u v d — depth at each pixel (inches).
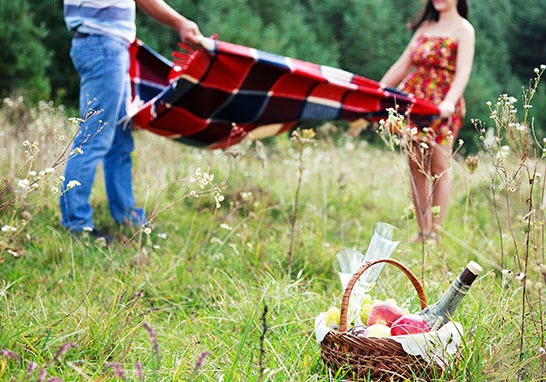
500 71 859.4
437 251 170.2
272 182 282.7
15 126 253.0
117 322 115.9
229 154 209.0
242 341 102.8
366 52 751.7
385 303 106.7
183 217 216.5
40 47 524.4
